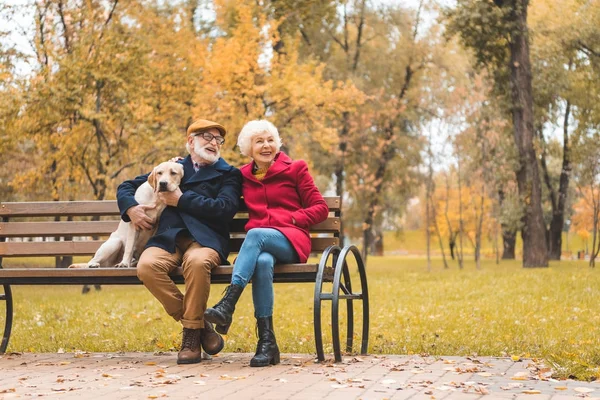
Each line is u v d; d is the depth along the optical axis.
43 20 18.61
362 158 30.64
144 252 4.93
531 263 27.56
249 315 9.77
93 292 16.33
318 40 32.31
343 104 21.61
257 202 5.09
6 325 5.86
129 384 4.04
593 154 31.45
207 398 3.56
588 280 15.43
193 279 4.73
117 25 19.41
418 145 32.50
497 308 10.70
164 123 19.89
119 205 5.20
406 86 32.72
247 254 4.67
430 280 17.88
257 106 19.75
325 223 5.23
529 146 28.08
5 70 17.05
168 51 20.83
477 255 25.72
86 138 18.06
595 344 6.28
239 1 20.06
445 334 7.38
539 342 6.46
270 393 3.67
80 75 16.92
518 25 27.83
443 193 36.91
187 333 4.85
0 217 5.80
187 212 5.05
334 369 4.49
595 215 27.20
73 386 4.01
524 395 3.61
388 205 37.69
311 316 9.60
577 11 30.61
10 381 4.23
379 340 6.80
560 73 30.77
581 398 3.52
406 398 3.52
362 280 5.35
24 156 21.88
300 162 5.15
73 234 5.68
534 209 27.78
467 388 3.80
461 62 32.53
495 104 28.11
